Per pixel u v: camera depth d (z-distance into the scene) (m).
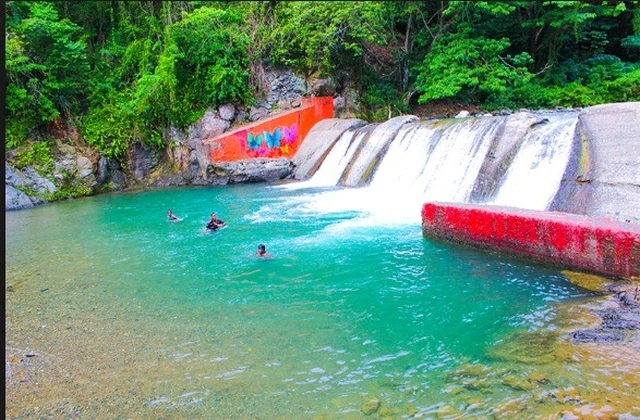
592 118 13.19
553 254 10.05
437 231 12.70
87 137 25.70
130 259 12.78
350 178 21.77
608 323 7.45
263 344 7.69
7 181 22.34
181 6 30.53
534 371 6.32
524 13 30.50
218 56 27.14
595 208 11.23
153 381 6.69
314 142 26.06
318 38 27.86
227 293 10.05
